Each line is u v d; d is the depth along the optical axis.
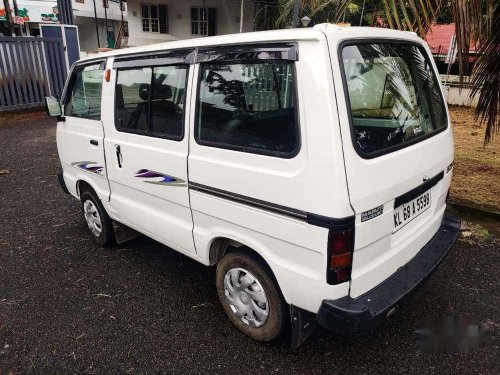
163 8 20.47
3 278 3.53
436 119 2.89
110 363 2.57
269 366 2.52
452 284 3.36
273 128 2.19
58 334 2.83
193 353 2.64
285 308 2.48
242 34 2.36
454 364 2.53
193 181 2.67
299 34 2.07
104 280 3.49
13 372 2.50
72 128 3.92
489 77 4.01
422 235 2.66
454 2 3.03
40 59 10.84
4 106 10.32
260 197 2.28
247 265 2.55
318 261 2.08
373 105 2.24
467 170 6.16
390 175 2.20
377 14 4.29
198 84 2.58
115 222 3.93
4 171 6.47
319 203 2.00
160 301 3.20
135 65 3.05
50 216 4.86
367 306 2.11
